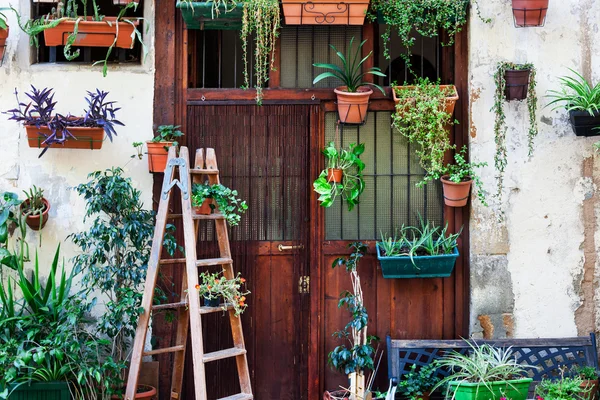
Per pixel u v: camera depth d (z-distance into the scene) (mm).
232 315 4926
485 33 5371
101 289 5133
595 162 5410
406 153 5527
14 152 5332
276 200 5492
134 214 5086
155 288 5117
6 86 5340
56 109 5371
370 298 5516
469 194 5426
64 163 5359
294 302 5500
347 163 5359
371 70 5402
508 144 5391
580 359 5297
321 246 5500
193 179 5105
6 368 4695
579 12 5383
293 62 5539
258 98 5297
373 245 5512
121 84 5398
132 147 5391
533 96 5312
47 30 5195
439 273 5297
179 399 5207
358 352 5141
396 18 5273
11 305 4938
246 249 5473
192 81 5570
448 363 5023
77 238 5031
